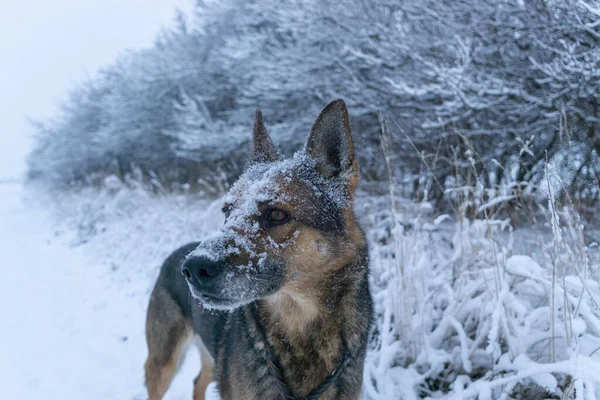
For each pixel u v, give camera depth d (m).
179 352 0.99
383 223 1.64
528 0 1.52
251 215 0.65
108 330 1.55
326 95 2.04
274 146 0.80
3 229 4.66
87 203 3.77
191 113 2.69
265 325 0.68
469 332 0.98
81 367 1.29
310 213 0.66
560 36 1.48
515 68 1.58
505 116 1.62
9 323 1.69
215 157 2.73
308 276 0.66
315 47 1.99
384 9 1.87
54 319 1.70
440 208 1.73
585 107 1.49
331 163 0.71
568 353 0.79
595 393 0.70
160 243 2.16
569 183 1.36
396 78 1.75
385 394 0.89
